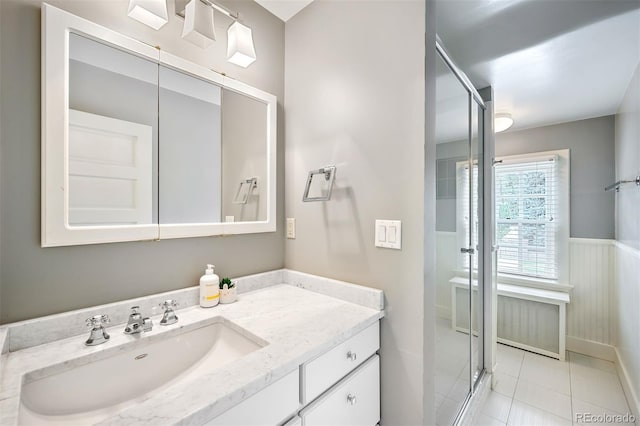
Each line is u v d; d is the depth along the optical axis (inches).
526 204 109.7
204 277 44.4
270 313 41.6
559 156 103.6
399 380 42.1
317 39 54.4
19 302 30.6
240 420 24.2
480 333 77.9
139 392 32.7
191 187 45.3
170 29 43.1
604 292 94.3
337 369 34.8
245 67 50.9
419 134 40.3
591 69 68.1
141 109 39.8
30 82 31.2
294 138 58.8
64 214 32.8
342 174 49.8
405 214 41.7
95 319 32.2
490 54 63.0
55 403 27.4
